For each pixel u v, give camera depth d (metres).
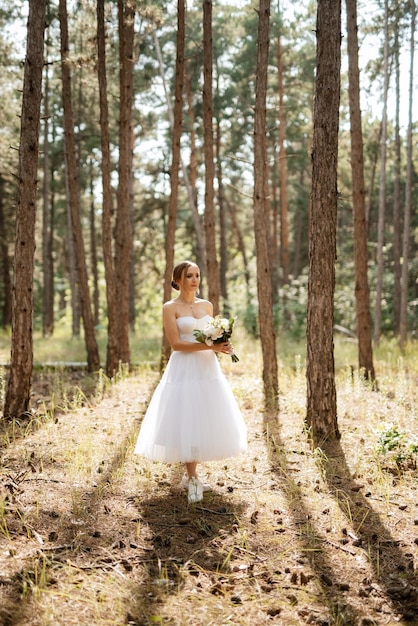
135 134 19.45
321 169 6.32
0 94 15.43
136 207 22.59
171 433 4.61
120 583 3.53
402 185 24.19
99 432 6.52
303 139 22.73
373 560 3.86
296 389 8.75
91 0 10.30
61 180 21.34
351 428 6.82
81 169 21.39
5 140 16.09
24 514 4.34
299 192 23.55
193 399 4.64
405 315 14.76
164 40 17.39
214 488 5.04
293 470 5.49
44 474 5.15
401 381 8.41
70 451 5.71
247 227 31.34
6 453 5.65
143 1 9.43
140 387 9.23
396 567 3.78
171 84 18.69
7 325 24.06
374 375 10.02
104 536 4.11
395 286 19.02
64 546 3.92
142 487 4.98
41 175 22.80
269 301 9.06
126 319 11.00
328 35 6.23
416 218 24.11
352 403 8.02
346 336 18.78
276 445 5.96
